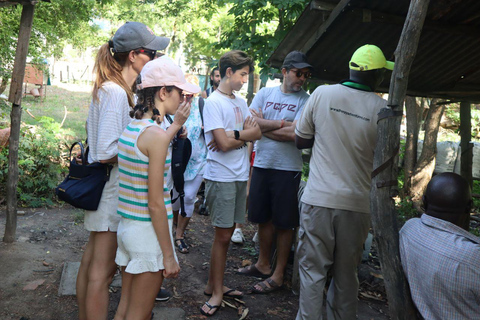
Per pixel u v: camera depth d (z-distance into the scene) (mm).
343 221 2703
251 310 3480
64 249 4324
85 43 12828
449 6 3025
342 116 2699
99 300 2562
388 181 2256
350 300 2830
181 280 3877
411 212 8094
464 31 3268
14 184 4293
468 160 5367
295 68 3734
